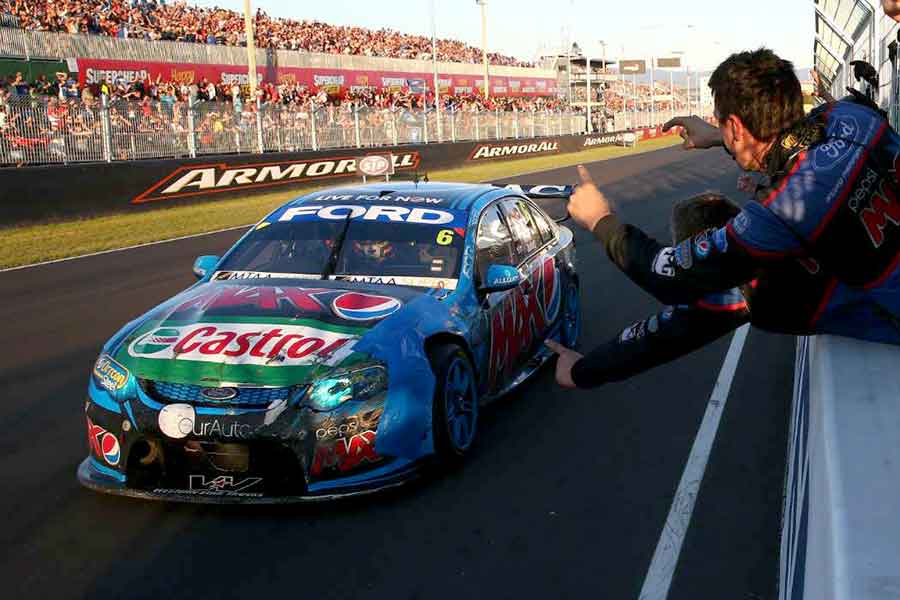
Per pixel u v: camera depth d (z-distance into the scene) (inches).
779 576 122.8
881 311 60.9
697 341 78.2
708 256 63.1
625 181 968.3
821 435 48.4
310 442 144.1
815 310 63.2
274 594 123.1
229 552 135.9
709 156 1443.2
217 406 144.5
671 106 2849.4
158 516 148.6
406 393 153.5
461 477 165.0
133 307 351.3
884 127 61.7
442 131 1242.0
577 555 133.9
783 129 64.8
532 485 160.9
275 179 861.2
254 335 155.3
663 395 214.2
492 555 134.0
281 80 1296.8
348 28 1743.4
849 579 33.6
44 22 932.0
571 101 2331.4
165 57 1074.7
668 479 163.0
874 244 59.5
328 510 150.1
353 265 187.5
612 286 366.6
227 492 145.3
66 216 644.7
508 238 218.5
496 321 193.8
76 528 144.8
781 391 216.4
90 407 154.1
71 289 394.3
